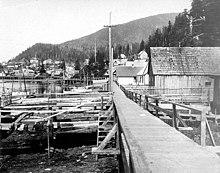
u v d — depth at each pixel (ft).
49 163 46.70
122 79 217.97
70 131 65.31
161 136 24.67
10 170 43.09
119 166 29.68
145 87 115.14
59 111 59.26
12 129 56.90
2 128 56.24
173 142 22.24
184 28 250.16
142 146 20.81
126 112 42.42
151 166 15.67
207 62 117.60
